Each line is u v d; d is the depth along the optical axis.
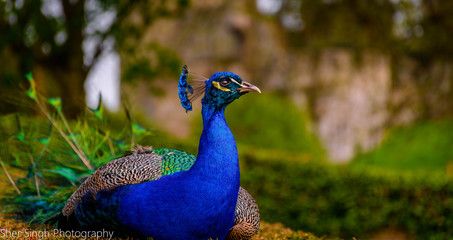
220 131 3.10
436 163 16.95
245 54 21.67
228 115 14.63
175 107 19.75
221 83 3.17
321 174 8.18
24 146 4.52
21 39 10.17
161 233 3.04
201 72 21.42
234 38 21.58
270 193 8.50
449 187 7.40
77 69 10.89
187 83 3.40
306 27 22.30
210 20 21.86
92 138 4.55
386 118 20.05
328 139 19.58
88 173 4.19
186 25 21.83
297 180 8.32
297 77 20.39
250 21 21.73
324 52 20.44
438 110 20.69
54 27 10.23
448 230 7.38
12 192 4.30
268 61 21.36
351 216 7.93
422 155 17.61
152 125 13.09
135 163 3.30
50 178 4.48
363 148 19.47
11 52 10.80
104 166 3.39
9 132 4.65
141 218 3.04
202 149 3.08
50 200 4.04
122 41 10.65
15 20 10.16
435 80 20.89
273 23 22.45
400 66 21.09
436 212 7.48
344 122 19.66
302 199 8.25
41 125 4.74
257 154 8.83
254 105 14.81
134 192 3.08
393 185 7.73
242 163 8.81
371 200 7.84
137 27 11.08
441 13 21.06
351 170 8.12
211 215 3.01
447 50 21.16
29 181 4.35
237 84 3.16
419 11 21.20
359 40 20.75
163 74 11.68
